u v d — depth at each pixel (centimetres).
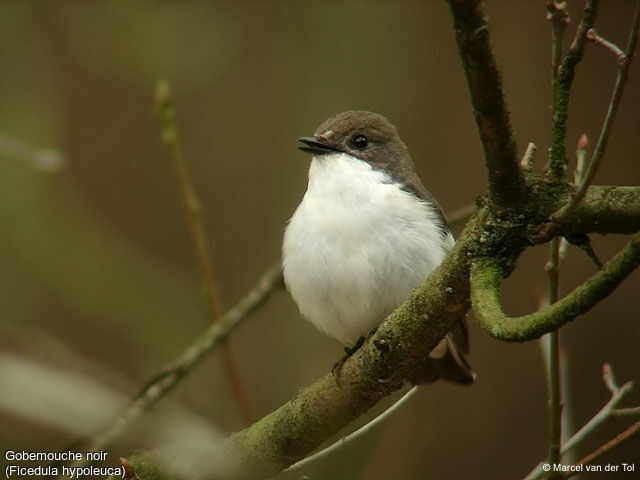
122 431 532
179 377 771
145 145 1373
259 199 1302
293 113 1248
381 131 820
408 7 1216
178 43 1127
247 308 806
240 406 791
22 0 1101
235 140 1323
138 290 1093
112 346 1159
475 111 406
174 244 1321
